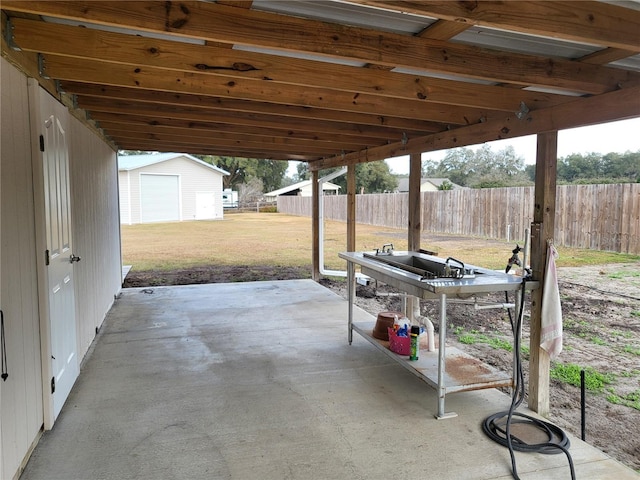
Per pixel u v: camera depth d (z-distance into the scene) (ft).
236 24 6.27
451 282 8.87
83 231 12.77
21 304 7.29
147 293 21.17
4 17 6.88
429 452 7.91
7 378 6.54
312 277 24.95
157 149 22.15
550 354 9.04
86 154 13.58
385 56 7.02
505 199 30.09
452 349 11.16
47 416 8.43
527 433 8.53
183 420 9.00
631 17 6.16
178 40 7.73
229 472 7.25
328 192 91.35
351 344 13.83
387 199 47.52
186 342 13.92
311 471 7.31
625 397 10.39
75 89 10.67
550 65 7.98
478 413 9.45
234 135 17.48
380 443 8.20
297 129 14.07
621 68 8.39
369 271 12.01
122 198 60.13
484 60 7.59
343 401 9.94
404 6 5.11
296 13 6.45
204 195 68.03
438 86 9.16
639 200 20.98
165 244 41.86
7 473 6.50
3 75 6.78
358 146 18.58
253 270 29.12
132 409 9.44
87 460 7.54
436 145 13.48
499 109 9.64
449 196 35.09
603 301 17.21
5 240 6.64
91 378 11.09
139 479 7.03
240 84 9.89
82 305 12.36
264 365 12.05
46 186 8.41
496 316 17.52
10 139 7.00
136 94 11.18
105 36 7.44
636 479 7.13
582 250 23.63
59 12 5.68
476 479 7.14
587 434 8.91
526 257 9.14
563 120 8.81
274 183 110.22
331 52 6.75
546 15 5.75
